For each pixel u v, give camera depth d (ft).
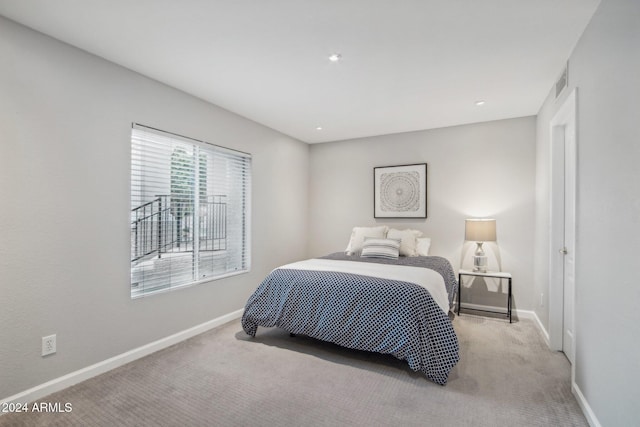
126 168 8.43
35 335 6.73
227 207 11.85
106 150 7.98
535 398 6.73
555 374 7.77
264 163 13.65
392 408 6.38
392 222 14.96
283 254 14.89
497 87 9.63
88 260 7.63
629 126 4.66
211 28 6.66
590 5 5.79
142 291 8.91
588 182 6.24
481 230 12.07
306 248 16.72
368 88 9.77
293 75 8.87
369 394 6.89
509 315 11.69
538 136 11.71
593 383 5.83
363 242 13.46
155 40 7.12
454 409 6.35
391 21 6.39
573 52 7.32
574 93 7.07
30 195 6.66
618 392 4.91
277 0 5.74
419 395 6.85
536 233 11.86
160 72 8.70
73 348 7.34
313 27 6.61
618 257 4.97
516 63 8.10
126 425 5.88
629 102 4.67
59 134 7.11
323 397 6.78
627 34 4.73
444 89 9.81
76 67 7.39
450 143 13.78
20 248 6.52
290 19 6.33
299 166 16.15
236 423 5.93
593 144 6.01
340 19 6.33
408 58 7.89
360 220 15.74
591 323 5.99
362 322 8.14
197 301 10.50
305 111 11.88
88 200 7.63
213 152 11.24
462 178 13.53
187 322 10.14
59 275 7.11
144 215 8.97
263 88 9.77
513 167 12.64
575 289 6.86
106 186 7.98
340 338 8.43
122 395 6.85
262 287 9.88
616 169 5.07
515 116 12.42
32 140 6.69
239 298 12.25
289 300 9.21
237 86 9.63
